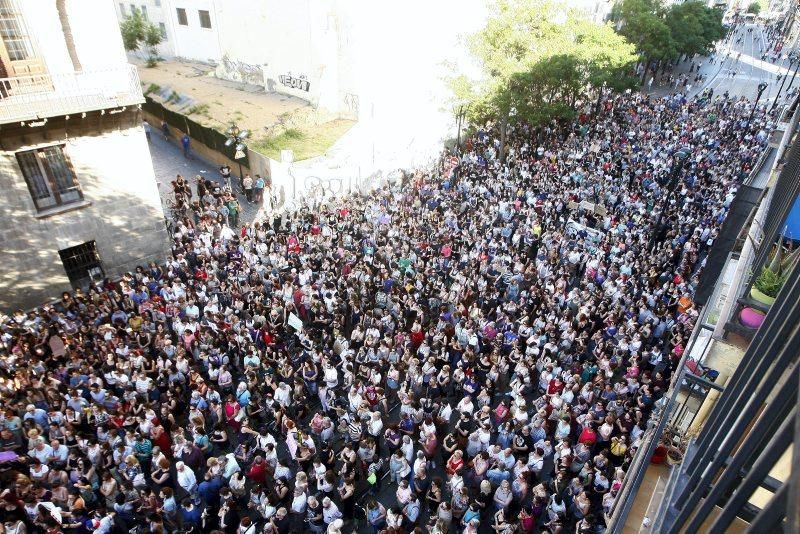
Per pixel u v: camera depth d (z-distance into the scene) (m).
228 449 13.56
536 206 23.20
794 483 1.92
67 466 11.43
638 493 7.53
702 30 61.12
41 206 18.09
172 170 31.66
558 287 17.08
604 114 42.47
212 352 14.49
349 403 13.45
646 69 56.88
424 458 11.32
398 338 14.77
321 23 34.03
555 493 10.77
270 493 10.65
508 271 17.98
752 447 3.74
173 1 44.41
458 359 14.99
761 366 4.60
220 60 43.50
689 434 7.77
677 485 6.20
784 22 101.69
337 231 21.56
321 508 10.53
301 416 13.43
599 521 10.32
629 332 15.36
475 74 37.53
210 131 31.75
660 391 12.92
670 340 15.48
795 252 7.33
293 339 16.50
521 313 16.34
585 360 15.09
